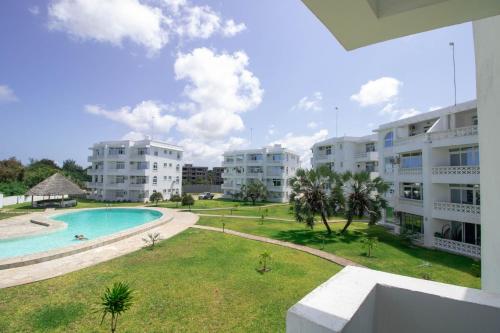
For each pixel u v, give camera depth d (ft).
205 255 42.52
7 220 73.36
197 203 131.95
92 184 149.59
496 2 7.02
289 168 164.55
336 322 5.12
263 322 23.15
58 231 62.18
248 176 165.78
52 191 102.89
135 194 142.20
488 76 11.80
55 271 34.50
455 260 43.62
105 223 80.18
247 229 66.64
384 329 6.89
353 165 118.21
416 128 67.15
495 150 11.10
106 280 31.63
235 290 29.40
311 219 61.67
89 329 21.72
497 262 10.90
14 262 35.76
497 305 5.96
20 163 161.07
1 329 21.57
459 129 49.75
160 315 24.06
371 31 8.56
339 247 50.37
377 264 40.45
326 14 7.74
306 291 29.45
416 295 6.69
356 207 61.82
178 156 164.55
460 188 51.52
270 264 38.78
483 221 12.57
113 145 145.48
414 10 7.43
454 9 7.39
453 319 6.30
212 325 22.62
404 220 63.98
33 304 25.70
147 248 46.32
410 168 60.90
